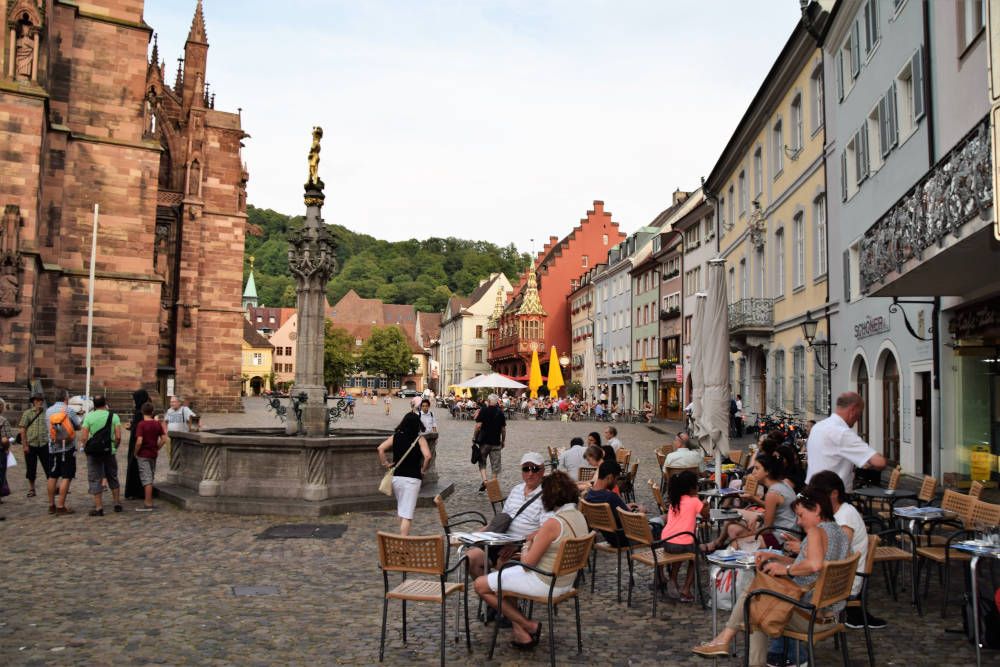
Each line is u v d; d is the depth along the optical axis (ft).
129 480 50.55
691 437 69.36
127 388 114.62
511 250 610.65
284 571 32.17
